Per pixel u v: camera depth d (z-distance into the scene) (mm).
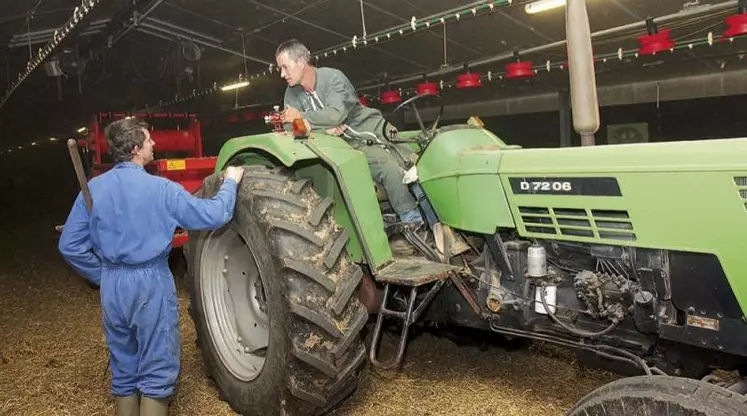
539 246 2600
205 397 3266
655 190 2162
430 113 10148
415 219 3156
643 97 7520
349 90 3324
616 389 2021
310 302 2598
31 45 8344
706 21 5191
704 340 2168
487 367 3490
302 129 2938
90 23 7953
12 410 3201
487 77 6832
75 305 5227
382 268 2854
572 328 2543
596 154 2342
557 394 3133
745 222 1964
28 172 15039
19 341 4297
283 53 3281
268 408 2777
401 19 6371
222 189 2787
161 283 2699
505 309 2777
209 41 8172
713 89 6879
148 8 6730
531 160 2547
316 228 2738
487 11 4621
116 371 2797
